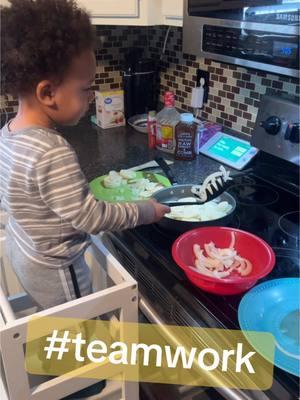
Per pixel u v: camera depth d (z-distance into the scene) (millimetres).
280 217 1119
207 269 875
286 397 629
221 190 1137
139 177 1330
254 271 882
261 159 1384
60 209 805
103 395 990
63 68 793
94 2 1378
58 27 769
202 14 1127
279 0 906
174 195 1173
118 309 954
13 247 963
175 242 899
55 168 788
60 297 920
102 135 1712
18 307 1157
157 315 906
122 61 1913
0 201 977
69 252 899
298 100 1211
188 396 915
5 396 946
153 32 1869
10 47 769
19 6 772
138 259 984
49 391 866
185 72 1728
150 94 1852
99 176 1358
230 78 1509
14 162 810
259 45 989
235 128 1551
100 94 1722
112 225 857
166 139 1524
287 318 746
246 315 742
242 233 947
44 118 848
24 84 798
